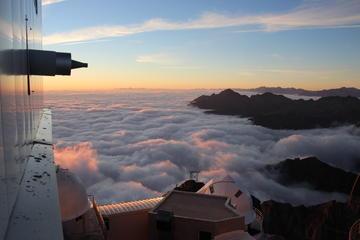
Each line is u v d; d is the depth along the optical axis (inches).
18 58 151.3
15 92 137.9
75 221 492.7
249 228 814.5
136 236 705.6
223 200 733.3
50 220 107.4
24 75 186.7
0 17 97.0
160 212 655.1
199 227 628.1
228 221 629.9
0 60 97.9
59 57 213.5
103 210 709.9
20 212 114.3
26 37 204.2
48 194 136.3
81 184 520.1
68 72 218.1
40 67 211.0
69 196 490.3
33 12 309.9
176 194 768.9
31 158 213.2
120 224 694.5
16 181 133.9
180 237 643.5
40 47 511.8
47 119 534.3
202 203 721.0
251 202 820.6
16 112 141.0
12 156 124.3
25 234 96.6
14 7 135.6
